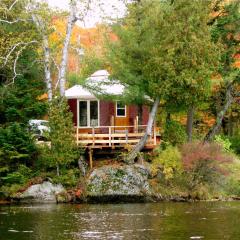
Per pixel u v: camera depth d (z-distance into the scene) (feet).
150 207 129.18
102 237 90.94
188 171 146.82
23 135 145.38
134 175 143.84
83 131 171.12
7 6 159.02
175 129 158.92
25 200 139.54
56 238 90.33
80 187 141.90
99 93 153.99
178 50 148.66
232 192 150.30
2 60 156.76
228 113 204.64
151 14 148.97
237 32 171.73
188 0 149.18
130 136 154.51
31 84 159.12
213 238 90.17
